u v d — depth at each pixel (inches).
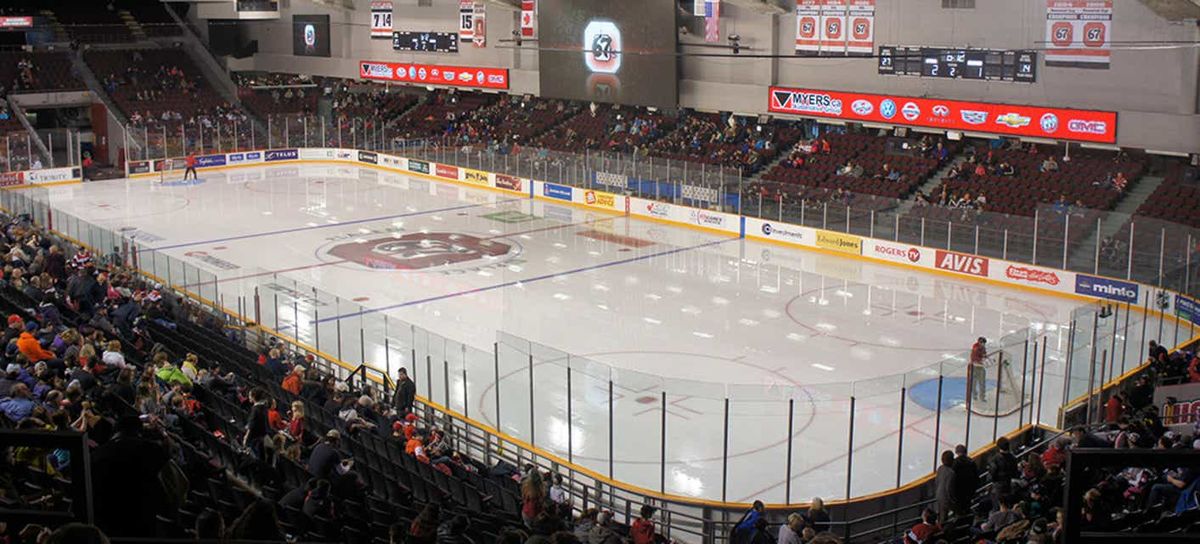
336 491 489.1
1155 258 1254.9
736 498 749.3
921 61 1690.5
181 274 1147.3
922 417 876.0
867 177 1727.4
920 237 1498.5
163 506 229.1
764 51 1905.8
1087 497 402.0
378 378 959.6
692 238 1720.0
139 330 815.7
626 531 648.4
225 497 458.3
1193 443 550.9
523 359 872.9
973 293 1376.7
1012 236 1400.1
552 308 1284.4
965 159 1697.8
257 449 571.8
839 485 770.2
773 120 1963.6
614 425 855.1
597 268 1501.0
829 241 1614.2
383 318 964.6
